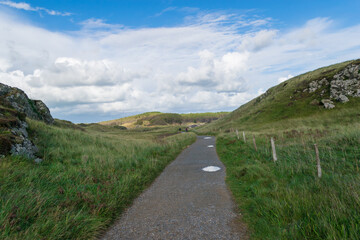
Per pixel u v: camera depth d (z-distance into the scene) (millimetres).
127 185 6723
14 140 7742
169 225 4383
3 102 12953
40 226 3686
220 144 19812
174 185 7551
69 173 7043
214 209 5109
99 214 4730
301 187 5309
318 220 3463
